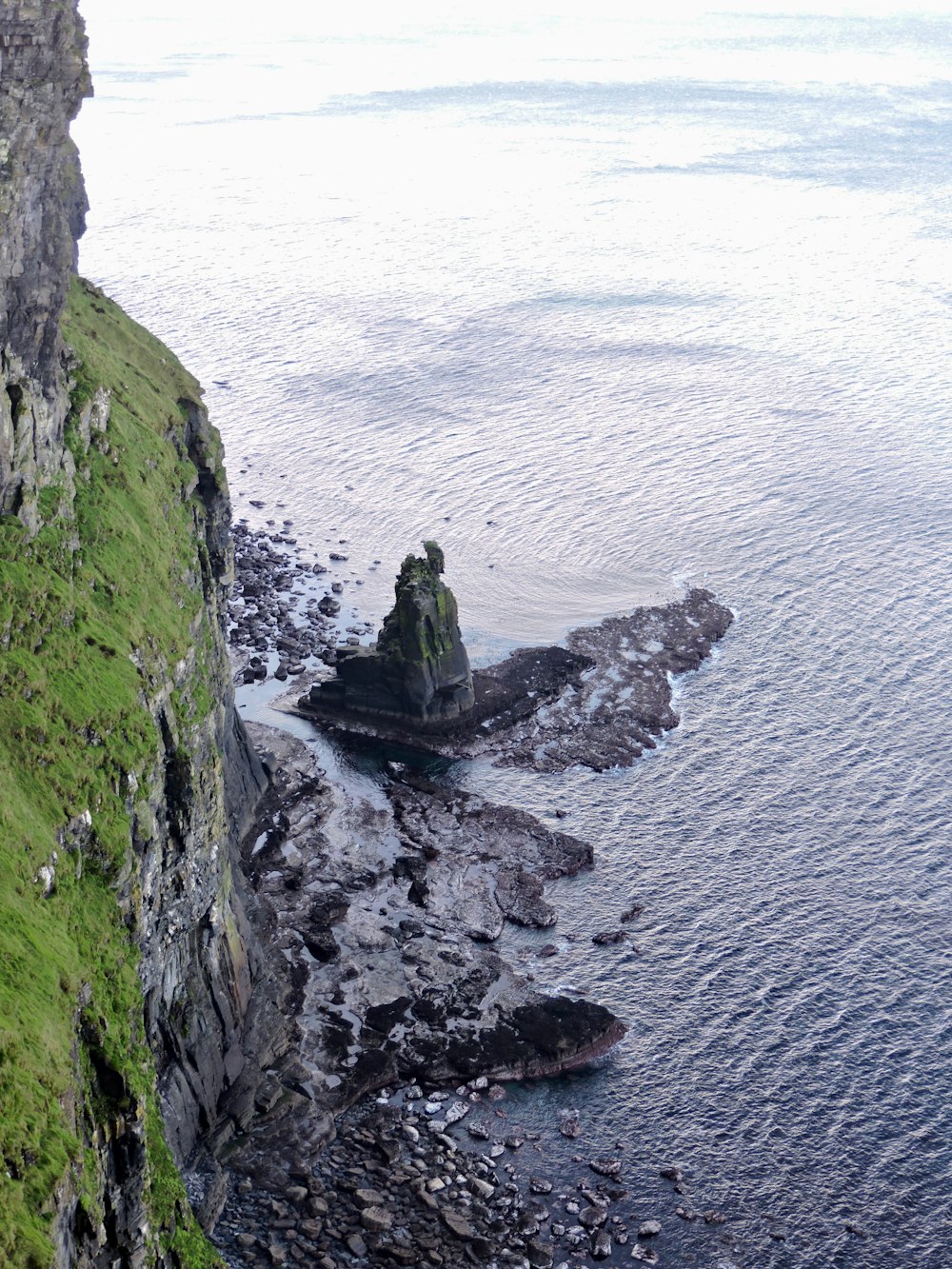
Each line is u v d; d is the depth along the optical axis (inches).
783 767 4970.5
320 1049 3585.1
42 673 2687.0
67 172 2878.9
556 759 4992.6
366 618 5984.3
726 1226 3206.2
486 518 7066.9
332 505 7219.5
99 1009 2362.2
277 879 4239.7
